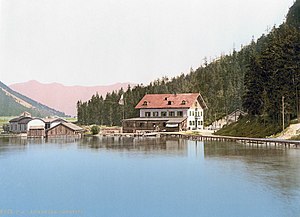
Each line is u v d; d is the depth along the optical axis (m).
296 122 83.31
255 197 28.38
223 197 28.75
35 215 25.61
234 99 181.50
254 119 100.06
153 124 135.75
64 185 35.44
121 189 32.91
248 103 98.81
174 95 143.62
